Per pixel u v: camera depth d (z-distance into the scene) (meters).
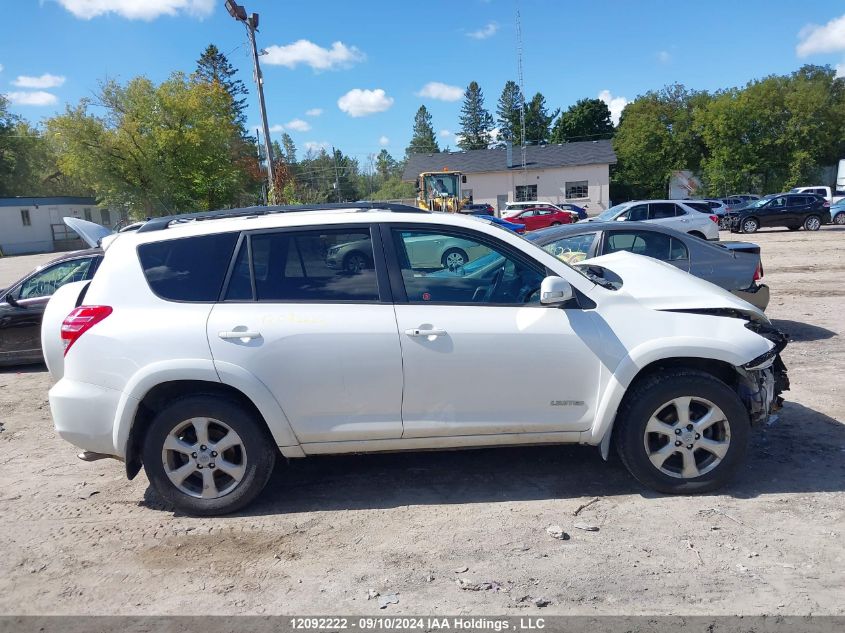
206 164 41.78
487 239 3.99
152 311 3.84
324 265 3.95
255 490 3.92
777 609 2.87
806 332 8.51
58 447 5.43
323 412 3.85
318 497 4.16
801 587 3.02
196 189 41.59
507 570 3.25
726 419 3.86
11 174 58.59
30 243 47.94
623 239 7.78
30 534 3.83
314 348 3.77
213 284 3.90
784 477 4.16
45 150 60.09
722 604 2.92
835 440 4.73
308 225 3.97
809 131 46.03
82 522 3.96
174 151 41.03
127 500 4.27
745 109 46.53
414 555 3.43
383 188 70.50
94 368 3.79
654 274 4.36
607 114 72.88
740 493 3.97
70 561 3.51
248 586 3.21
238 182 44.81
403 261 3.96
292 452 3.91
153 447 3.84
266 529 3.78
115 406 3.78
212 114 42.97
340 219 4.00
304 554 3.49
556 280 3.71
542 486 4.18
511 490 4.15
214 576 3.31
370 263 3.94
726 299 4.10
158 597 3.15
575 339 3.83
